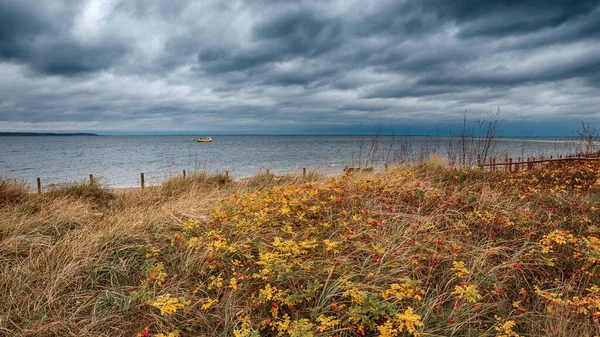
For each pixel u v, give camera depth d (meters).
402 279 3.06
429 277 3.44
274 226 4.69
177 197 8.41
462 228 4.49
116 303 3.26
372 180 6.43
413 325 2.73
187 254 4.01
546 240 3.87
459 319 2.96
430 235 4.27
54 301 3.33
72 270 3.69
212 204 5.95
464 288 3.09
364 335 2.80
